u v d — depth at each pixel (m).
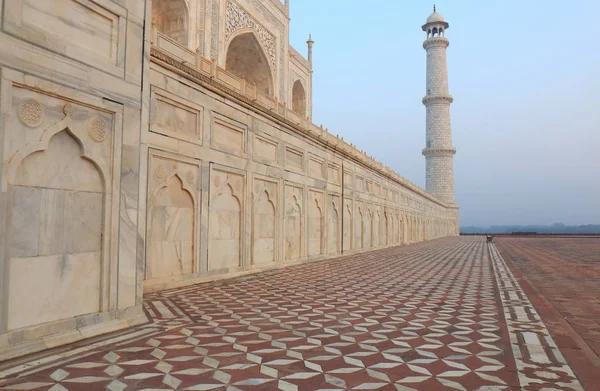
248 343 4.60
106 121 4.86
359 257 17.84
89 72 4.61
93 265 4.70
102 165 4.78
